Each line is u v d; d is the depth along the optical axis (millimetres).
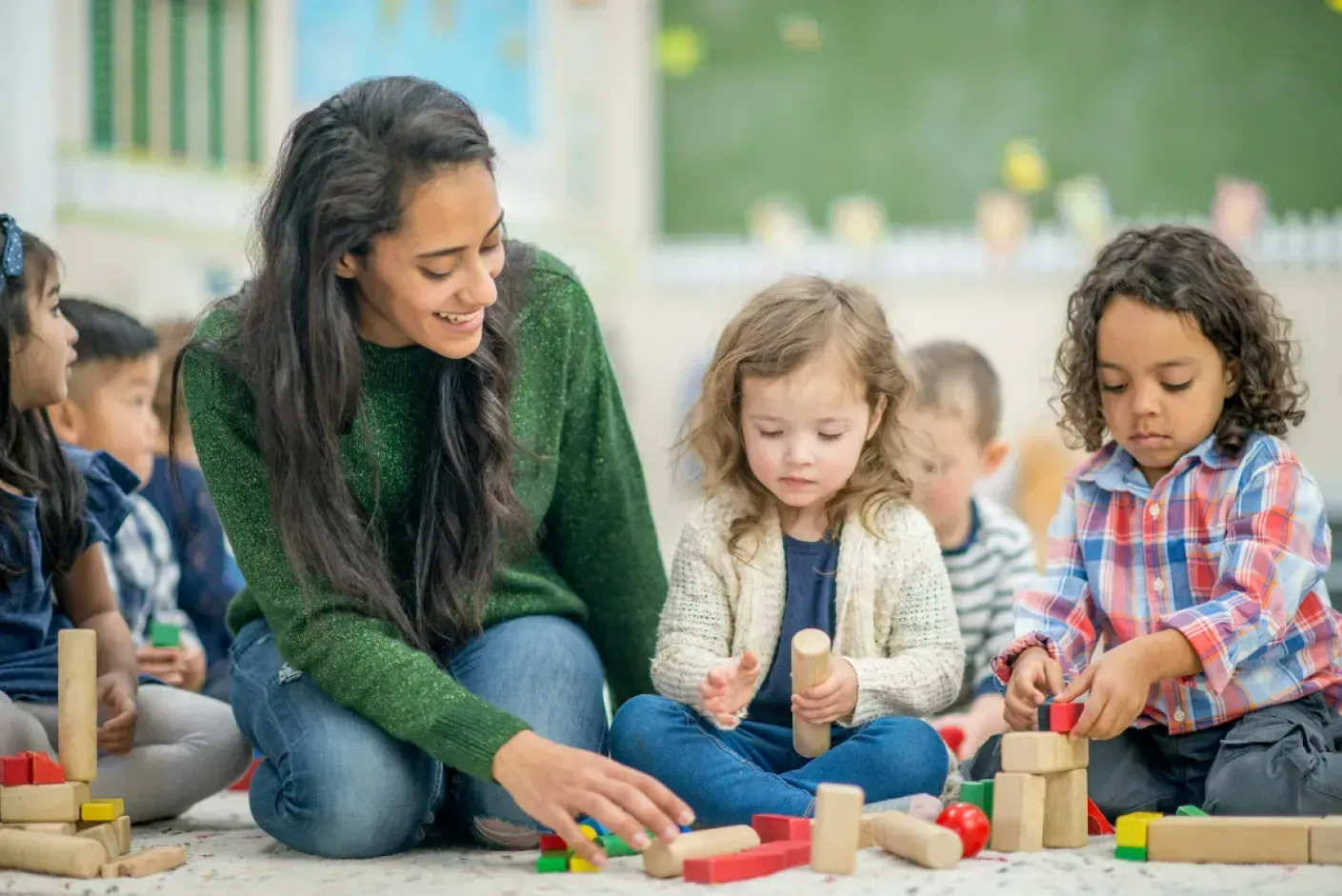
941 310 4602
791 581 1633
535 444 1648
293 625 1474
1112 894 1202
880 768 1465
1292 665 1603
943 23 4621
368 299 1470
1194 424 1617
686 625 1620
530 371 1648
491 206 1393
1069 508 1743
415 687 1396
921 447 1785
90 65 3494
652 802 1277
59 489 1732
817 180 4750
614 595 1781
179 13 3779
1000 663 1619
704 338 4789
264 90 4113
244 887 1281
